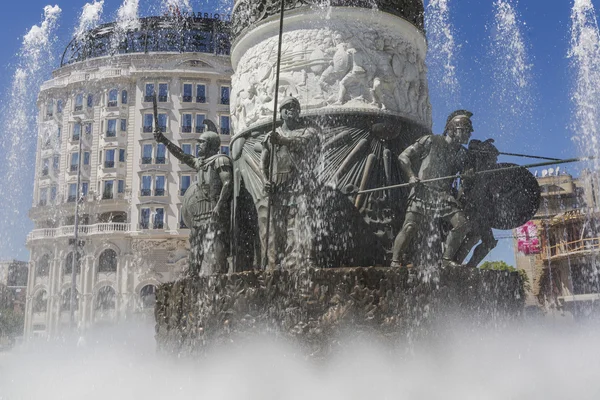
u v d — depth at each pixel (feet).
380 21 26.22
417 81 27.07
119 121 161.48
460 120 22.58
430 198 21.62
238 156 25.79
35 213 165.37
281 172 21.75
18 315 154.71
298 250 21.30
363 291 19.07
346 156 23.63
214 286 20.44
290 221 21.66
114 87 162.40
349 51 25.25
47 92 168.35
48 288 153.07
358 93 25.03
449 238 21.75
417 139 24.36
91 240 153.58
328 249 21.90
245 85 27.20
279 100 25.38
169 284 23.77
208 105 159.94
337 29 25.62
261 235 22.72
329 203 22.47
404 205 23.76
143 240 154.51
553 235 107.14
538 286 110.32
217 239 22.76
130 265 152.87
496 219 24.82
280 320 19.30
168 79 159.94
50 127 167.32
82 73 164.86
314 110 24.59
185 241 155.02
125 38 164.86
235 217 24.64
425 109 27.35
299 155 21.91
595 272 99.50
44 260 156.04
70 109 165.99
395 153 24.64
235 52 28.86
